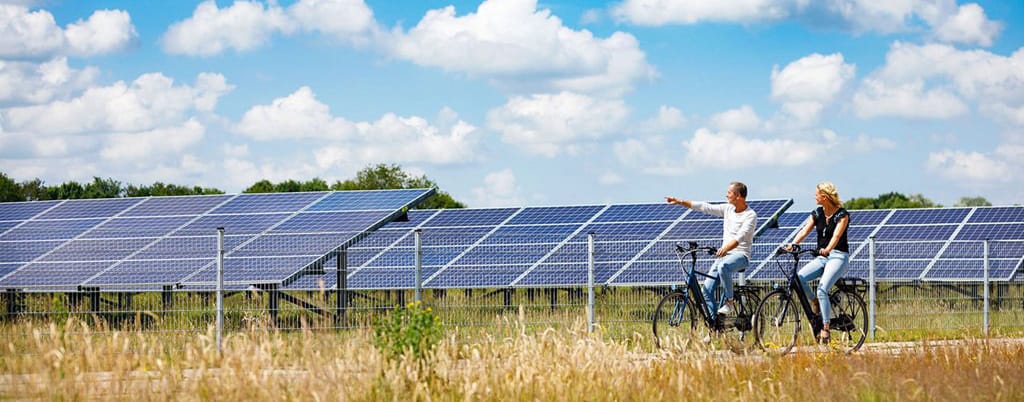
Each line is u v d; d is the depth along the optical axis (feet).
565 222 84.84
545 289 61.57
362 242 58.44
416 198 79.20
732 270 50.08
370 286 57.21
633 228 79.46
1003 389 35.65
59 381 34.99
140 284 61.52
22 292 59.82
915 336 59.41
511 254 64.03
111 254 68.39
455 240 67.77
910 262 79.87
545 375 37.24
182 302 57.41
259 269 59.00
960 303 63.52
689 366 41.06
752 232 50.47
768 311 50.72
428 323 38.63
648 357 46.57
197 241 67.87
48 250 71.46
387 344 37.88
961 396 35.29
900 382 37.04
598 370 38.58
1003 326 64.34
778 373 40.47
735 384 38.93
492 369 37.52
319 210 78.43
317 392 34.55
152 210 83.66
